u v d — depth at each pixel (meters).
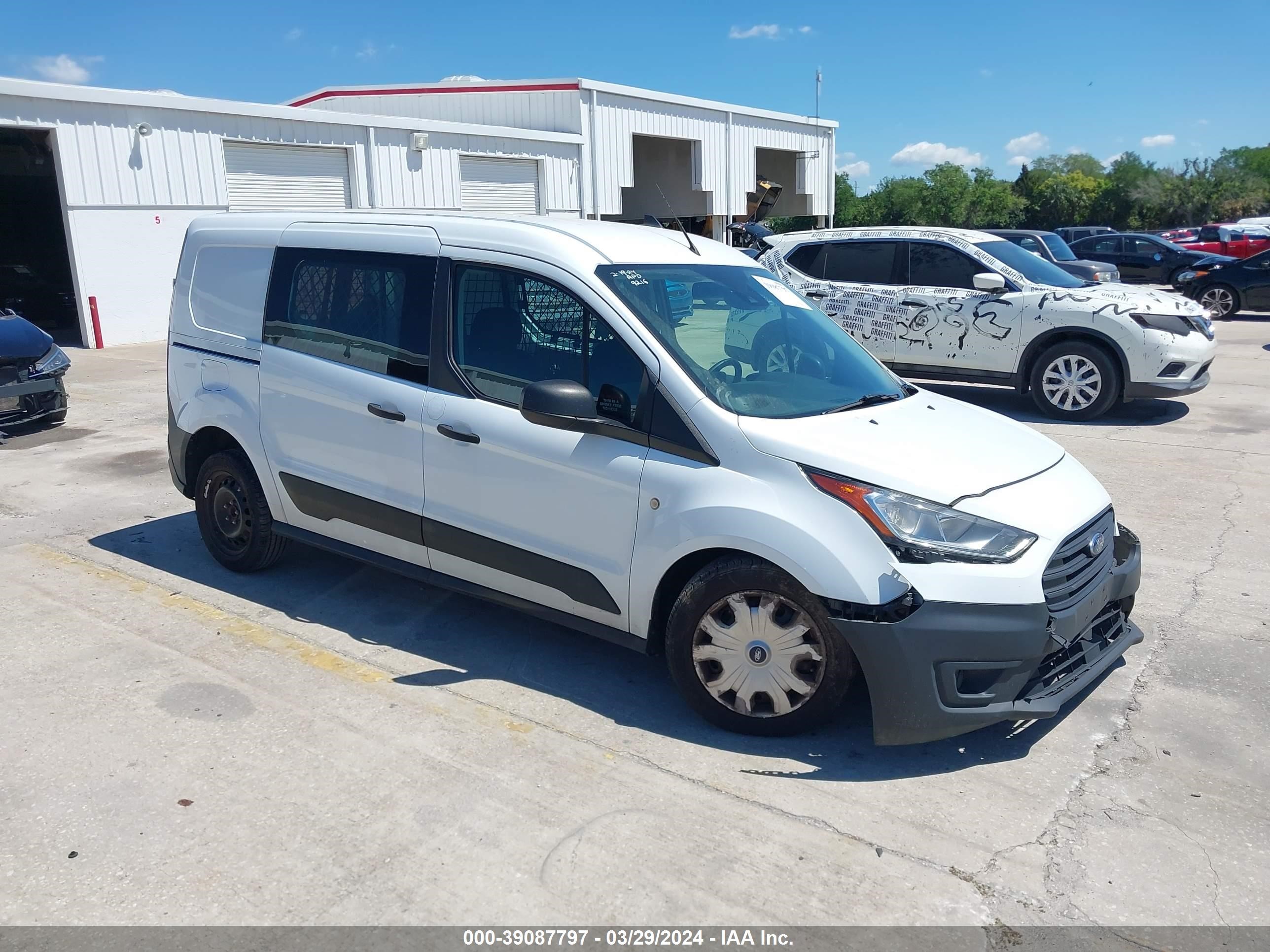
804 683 3.59
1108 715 3.96
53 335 18.66
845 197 80.19
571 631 4.80
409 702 4.03
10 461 8.32
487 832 3.14
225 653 4.48
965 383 11.82
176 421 5.52
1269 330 17.75
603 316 3.91
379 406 4.48
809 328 4.62
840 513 3.42
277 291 5.00
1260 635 4.71
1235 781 3.48
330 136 21.03
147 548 5.98
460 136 23.91
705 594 3.68
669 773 3.51
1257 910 2.82
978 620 3.32
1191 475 7.61
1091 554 3.73
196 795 3.33
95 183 17.03
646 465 3.75
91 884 2.87
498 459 4.11
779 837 3.14
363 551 4.79
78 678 4.20
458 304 4.32
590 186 27.73
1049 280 10.33
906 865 3.01
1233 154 98.50
